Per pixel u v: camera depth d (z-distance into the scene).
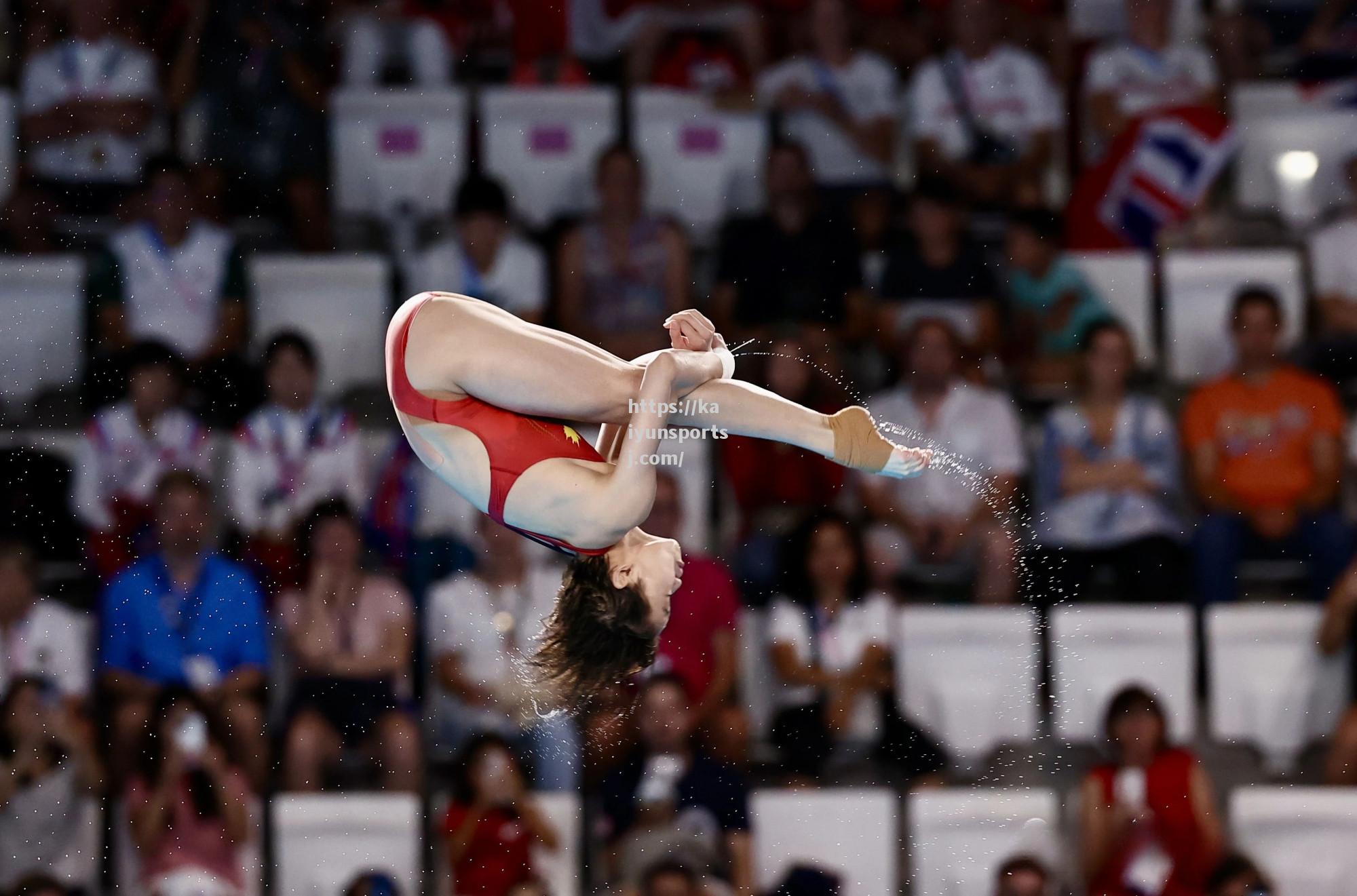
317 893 18.52
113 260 22.66
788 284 22.77
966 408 21.44
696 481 21.11
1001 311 22.94
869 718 19.47
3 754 18.88
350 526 19.88
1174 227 24.11
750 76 25.33
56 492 21.06
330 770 19.19
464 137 24.42
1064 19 25.86
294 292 23.12
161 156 22.55
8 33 25.36
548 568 19.88
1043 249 22.88
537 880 18.02
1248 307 21.62
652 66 25.58
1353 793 18.59
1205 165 23.97
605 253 22.97
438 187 24.45
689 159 24.52
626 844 18.11
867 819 18.58
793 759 19.27
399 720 19.28
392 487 20.69
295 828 18.64
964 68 24.66
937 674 20.11
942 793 18.78
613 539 10.00
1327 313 23.06
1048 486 21.48
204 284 22.72
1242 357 21.70
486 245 22.70
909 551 21.06
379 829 18.64
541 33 25.55
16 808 18.77
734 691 19.22
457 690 19.53
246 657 19.62
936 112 24.73
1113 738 18.73
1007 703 20.08
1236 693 20.22
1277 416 21.44
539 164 24.47
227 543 20.52
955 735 19.98
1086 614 20.34
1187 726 20.03
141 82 24.42
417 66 25.09
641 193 22.98
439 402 10.09
